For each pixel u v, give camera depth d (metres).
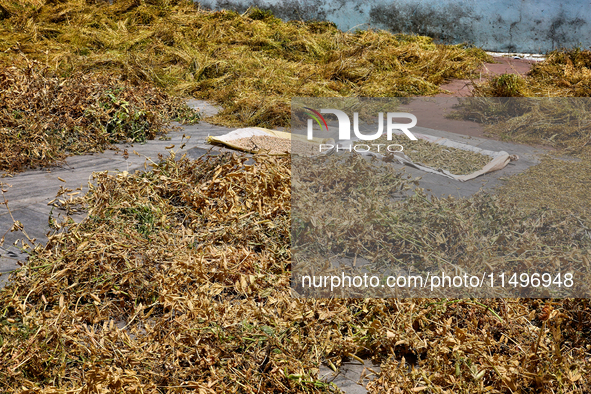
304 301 2.47
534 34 12.20
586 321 2.42
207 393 1.88
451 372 2.03
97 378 1.84
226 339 2.14
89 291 2.53
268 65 9.19
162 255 2.70
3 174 4.28
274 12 13.41
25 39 9.55
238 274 2.63
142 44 9.82
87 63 8.05
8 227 3.27
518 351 2.14
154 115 5.66
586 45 11.73
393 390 1.94
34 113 4.91
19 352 2.02
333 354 2.31
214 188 3.54
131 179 3.64
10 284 2.55
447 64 9.96
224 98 7.53
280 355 2.08
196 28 11.12
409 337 2.22
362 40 11.05
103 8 11.85
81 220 3.40
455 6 12.61
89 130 5.18
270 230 3.12
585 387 1.97
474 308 2.43
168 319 2.26
